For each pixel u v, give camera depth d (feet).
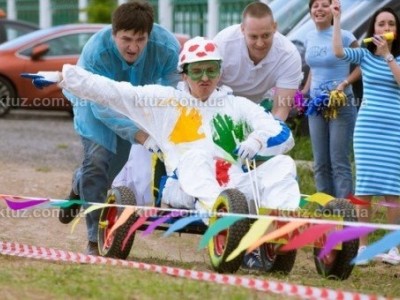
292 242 53.42
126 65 75.10
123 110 70.69
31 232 87.56
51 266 63.77
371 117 80.02
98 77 70.23
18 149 142.31
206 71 69.92
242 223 63.05
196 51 69.92
